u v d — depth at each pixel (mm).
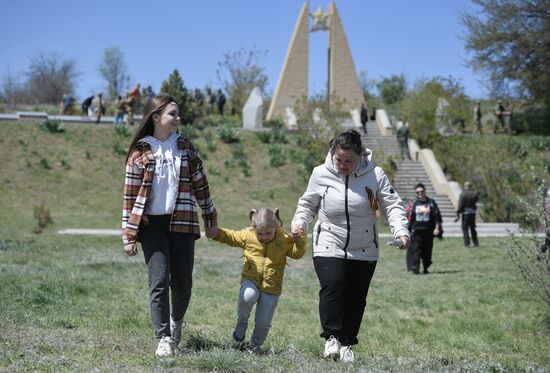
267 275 5941
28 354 5094
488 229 28516
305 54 49250
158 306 5246
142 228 5438
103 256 16031
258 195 32594
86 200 30578
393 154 37969
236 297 10398
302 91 49188
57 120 35781
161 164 5445
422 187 15328
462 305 10234
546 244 7840
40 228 24391
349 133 5488
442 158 37438
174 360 5000
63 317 7184
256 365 4988
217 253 19469
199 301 9742
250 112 40656
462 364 5656
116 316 7738
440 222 15375
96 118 41375
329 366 5180
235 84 61688
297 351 5816
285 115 48781
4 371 4582
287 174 34781
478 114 44312
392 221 5605
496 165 33406
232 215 30172
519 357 6703
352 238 5570
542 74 46656
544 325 8344
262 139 37938
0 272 10820
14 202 29484
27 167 32219
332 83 50500
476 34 47406
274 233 5945
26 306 7762
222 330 7418
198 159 5695
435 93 44812
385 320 8805
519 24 46062
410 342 7402
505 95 48719
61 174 32250
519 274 14414
